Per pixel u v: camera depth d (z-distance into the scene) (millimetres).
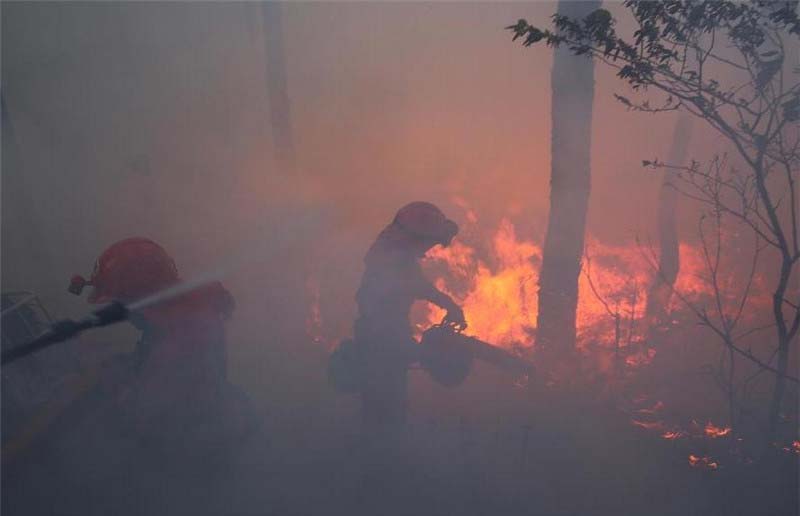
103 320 3209
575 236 4887
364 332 4039
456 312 4035
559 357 5148
